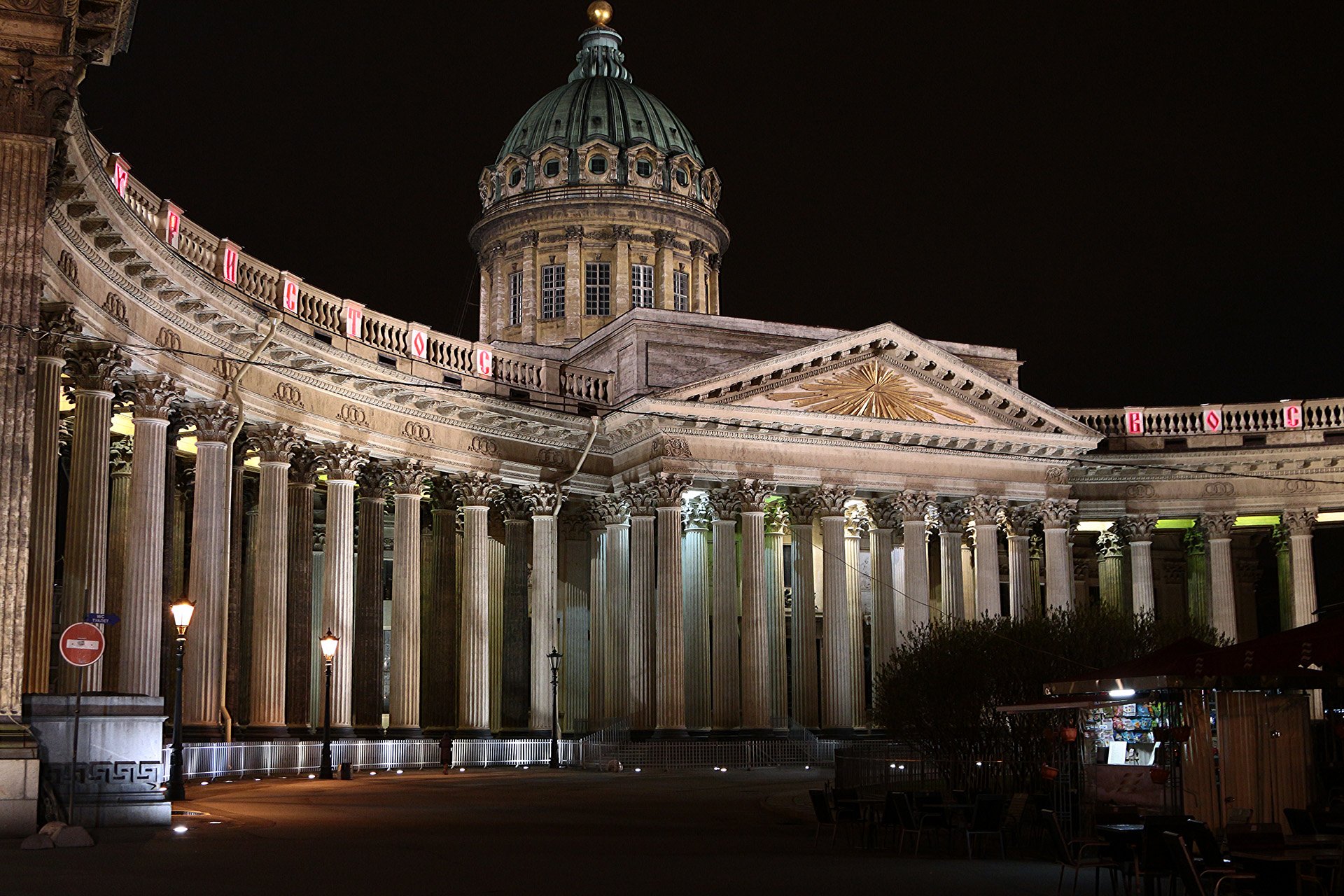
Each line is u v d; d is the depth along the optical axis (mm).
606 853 21641
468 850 21609
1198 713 24922
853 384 55688
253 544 50469
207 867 18750
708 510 57625
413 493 48312
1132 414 62125
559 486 53625
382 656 47906
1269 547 74750
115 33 24156
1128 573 64062
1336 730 25656
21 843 20500
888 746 40562
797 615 55406
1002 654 32375
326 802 30797
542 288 70938
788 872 19641
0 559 21531
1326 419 60875
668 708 51500
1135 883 18828
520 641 54656
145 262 34688
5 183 22297
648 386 54906
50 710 23406
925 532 56750
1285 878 17469
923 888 18328
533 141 73625
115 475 43312
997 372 62562
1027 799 23906
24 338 22062
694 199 73750
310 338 42844
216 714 38562
